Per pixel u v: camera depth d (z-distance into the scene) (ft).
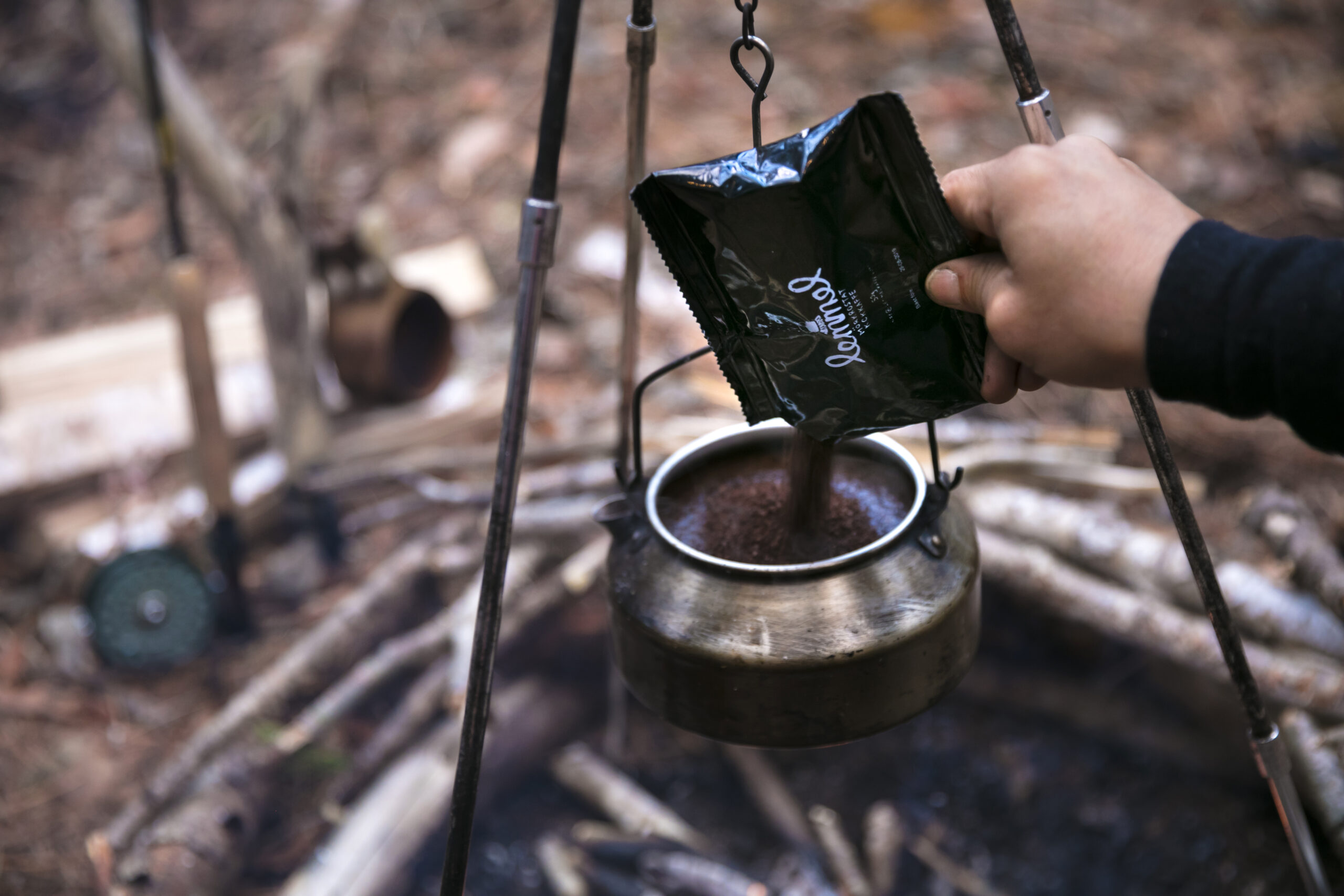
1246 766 7.12
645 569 3.81
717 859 7.07
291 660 7.61
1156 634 6.87
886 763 7.71
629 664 3.90
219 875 6.75
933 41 16.06
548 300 11.75
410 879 7.00
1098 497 8.90
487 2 16.94
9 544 9.53
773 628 3.53
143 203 13.84
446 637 7.53
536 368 10.97
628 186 4.93
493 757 7.27
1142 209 2.82
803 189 3.19
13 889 7.00
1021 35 3.72
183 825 6.78
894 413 3.52
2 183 14.32
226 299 12.11
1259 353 2.61
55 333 11.89
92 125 15.19
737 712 3.64
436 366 10.38
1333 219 12.42
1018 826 7.30
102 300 12.37
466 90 15.30
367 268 9.73
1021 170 2.96
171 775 7.04
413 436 10.12
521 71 15.60
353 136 14.70
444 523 9.07
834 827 7.05
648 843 6.98
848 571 3.59
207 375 8.09
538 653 7.75
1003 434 9.09
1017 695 7.77
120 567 8.50
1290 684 6.55
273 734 7.39
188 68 16.31
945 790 7.53
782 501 4.17
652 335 11.25
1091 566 7.59
